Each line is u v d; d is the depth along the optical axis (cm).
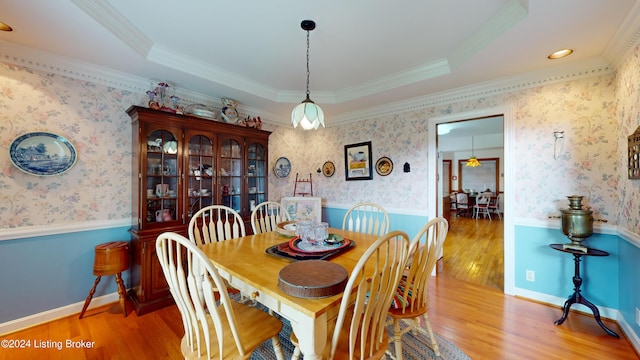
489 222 673
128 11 168
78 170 219
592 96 215
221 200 286
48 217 206
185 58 233
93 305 226
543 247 236
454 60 227
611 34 173
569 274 225
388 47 217
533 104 241
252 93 296
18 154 191
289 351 178
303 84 302
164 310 224
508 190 253
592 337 185
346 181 388
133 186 239
